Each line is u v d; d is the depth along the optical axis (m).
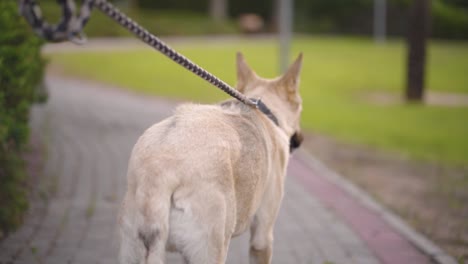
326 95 20.42
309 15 52.28
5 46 5.93
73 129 11.74
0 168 5.80
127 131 11.91
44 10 31.02
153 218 3.12
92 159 9.35
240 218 3.65
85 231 6.09
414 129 14.68
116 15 2.81
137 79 21.17
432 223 7.10
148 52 29.53
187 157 3.26
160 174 3.18
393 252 5.99
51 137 10.77
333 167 9.95
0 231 5.74
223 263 3.37
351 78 25.08
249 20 47.53
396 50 38.03
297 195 7.97
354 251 5.96
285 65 16.30
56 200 7.10
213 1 49.50
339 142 12.30
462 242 6.44
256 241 4.07
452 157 11.38
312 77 24.64
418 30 19.53
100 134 11.43
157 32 40.88
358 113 16.94
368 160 10.68
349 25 52.00
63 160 9.15
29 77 7.18
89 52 28.72
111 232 6.10
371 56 33.62
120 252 3.29
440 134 14.09
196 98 17.55
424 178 9.48
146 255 3.13
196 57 27.31
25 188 7.24
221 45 35.25
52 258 5.32
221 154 3.38
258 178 3.73
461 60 33.50
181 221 3.19
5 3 6.49
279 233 6.42
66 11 2.70
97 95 17.33
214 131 3.48
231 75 22.23
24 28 6.83
